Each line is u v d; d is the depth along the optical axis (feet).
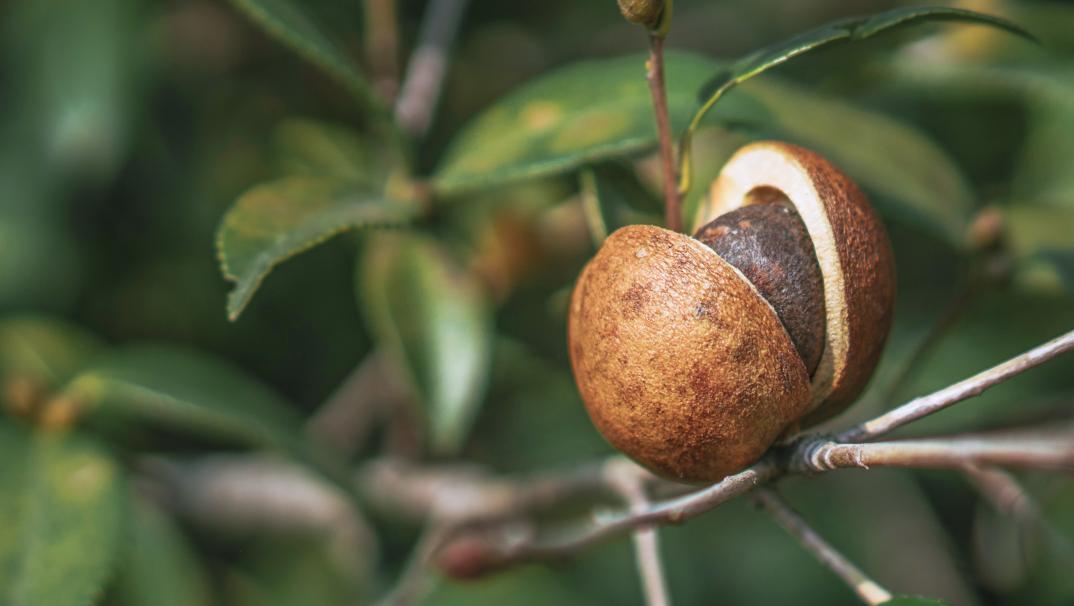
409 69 1.71
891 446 1.01
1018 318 1.61
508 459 1.74
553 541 1.30
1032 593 1.42
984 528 1.55
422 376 1.35
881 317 1.05
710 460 1.03
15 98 1.65
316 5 1.71
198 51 1.77
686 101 1.20
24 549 1.27
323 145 1.68
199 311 1.74
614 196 1.20
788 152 1.06
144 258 1.74
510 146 1.22
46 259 1.68
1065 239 1.32
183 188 1.72
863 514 1.78
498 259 1.45
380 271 1.37
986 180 1.61
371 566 1.57
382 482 1.53
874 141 1.35
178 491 1.60
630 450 1.04
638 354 1.03
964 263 1.33
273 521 1.66
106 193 1.71
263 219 1.17
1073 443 1.08
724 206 1.07
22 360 1.50
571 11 1.87
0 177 1.66
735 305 1.02
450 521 1.40
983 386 1.01
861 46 1.43
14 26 1.65
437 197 1.27
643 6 1.05
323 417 1.68
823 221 1.04
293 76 1.78
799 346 1.04
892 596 1.06
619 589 1.83
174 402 1.35
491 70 1.83
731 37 1.85
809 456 1.03
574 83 1.23
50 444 1.34
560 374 1.58
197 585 1.48
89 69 1.61
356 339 1.75
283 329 1.76
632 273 1.03
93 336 1.73
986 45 1.41
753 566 1.85
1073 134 1.43
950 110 1.60
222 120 1.76
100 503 1.31
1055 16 1.40
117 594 1.39
